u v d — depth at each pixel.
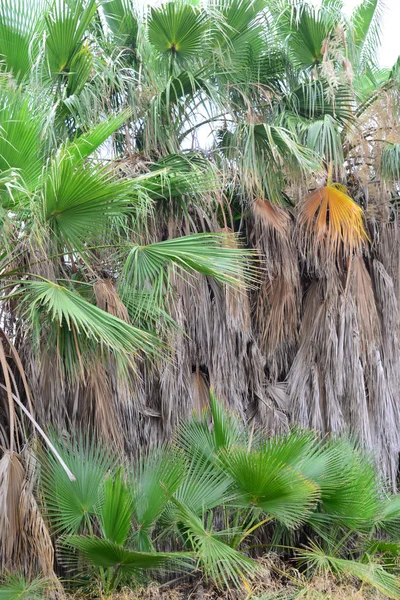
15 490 4.90
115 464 5.52
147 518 5.29
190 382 6.76
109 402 5.89
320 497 5.93
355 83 8.36
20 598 4.53
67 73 6.24
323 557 5.51
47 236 5.01
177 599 5.19
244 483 5.38
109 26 7.79
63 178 4.64
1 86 5.06
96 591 4.89
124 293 5.73
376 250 7.88
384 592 5.12
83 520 5.42
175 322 6.09
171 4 6.67
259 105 7.63
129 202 5.18
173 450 5.64
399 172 7.40
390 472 7.39
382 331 7.63
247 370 7.21
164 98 6.66
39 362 5.29
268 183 6.86
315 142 6.88
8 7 6.32
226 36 7.05
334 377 7.18
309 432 6.22
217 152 7.09
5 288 5.13
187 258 5.30
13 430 5.26
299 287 7.40
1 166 4.99
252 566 4.84
